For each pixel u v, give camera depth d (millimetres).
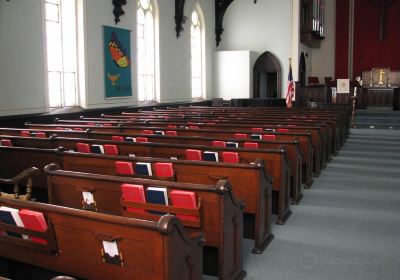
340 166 8609
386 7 19734
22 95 8969
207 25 17672
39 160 5195
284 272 3830
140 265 2510
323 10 20359
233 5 18484
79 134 6965
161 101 14266
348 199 6207
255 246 4273
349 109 14273
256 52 18359
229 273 3514
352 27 20547
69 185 3770
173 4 14812
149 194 3371
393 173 7969
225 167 4168
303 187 6875
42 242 2896
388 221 5227
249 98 17469
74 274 2824
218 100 17703
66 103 10508
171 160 4309
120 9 11758
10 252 3094
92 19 10859
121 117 10398
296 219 5301
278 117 10117
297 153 5840
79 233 2701
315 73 21312
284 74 18062
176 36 15156
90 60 10867
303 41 18750
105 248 2604
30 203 2861
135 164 4406
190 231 3354
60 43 10258
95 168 4699
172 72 14984
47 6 9805
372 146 11172
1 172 5539
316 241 4570
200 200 3309
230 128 8086
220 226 3303
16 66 8781
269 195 4500
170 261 2420
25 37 8977
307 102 17172
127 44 12297
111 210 3621
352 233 4812
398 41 19750
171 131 7520
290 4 17688
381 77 18719
